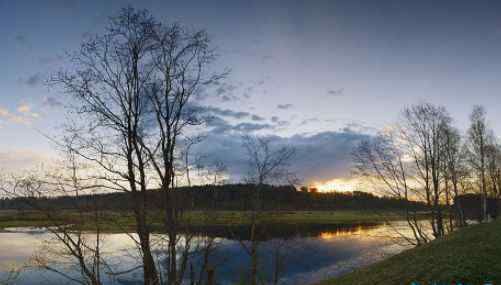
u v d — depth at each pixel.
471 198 49.62
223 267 29.30
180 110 16.20
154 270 14.80
